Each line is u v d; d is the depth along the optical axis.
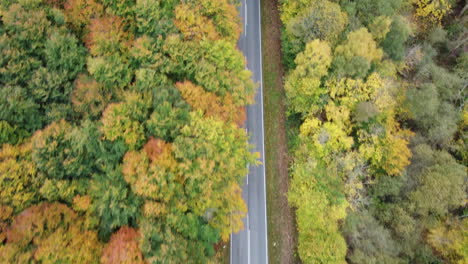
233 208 30.52
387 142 35.97
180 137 26.69
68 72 28.78
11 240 23.39
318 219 34.19
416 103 38.34
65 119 28.31
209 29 30.75
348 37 36.03
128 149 26.81
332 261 32.81
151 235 24.81
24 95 26.88
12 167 25.00
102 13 30.36
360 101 35.94
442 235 35.94
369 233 34.81
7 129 26.20
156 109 27.02
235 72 32.34
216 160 27.53
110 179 26.39
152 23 29.98
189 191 27.23
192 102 29.06
